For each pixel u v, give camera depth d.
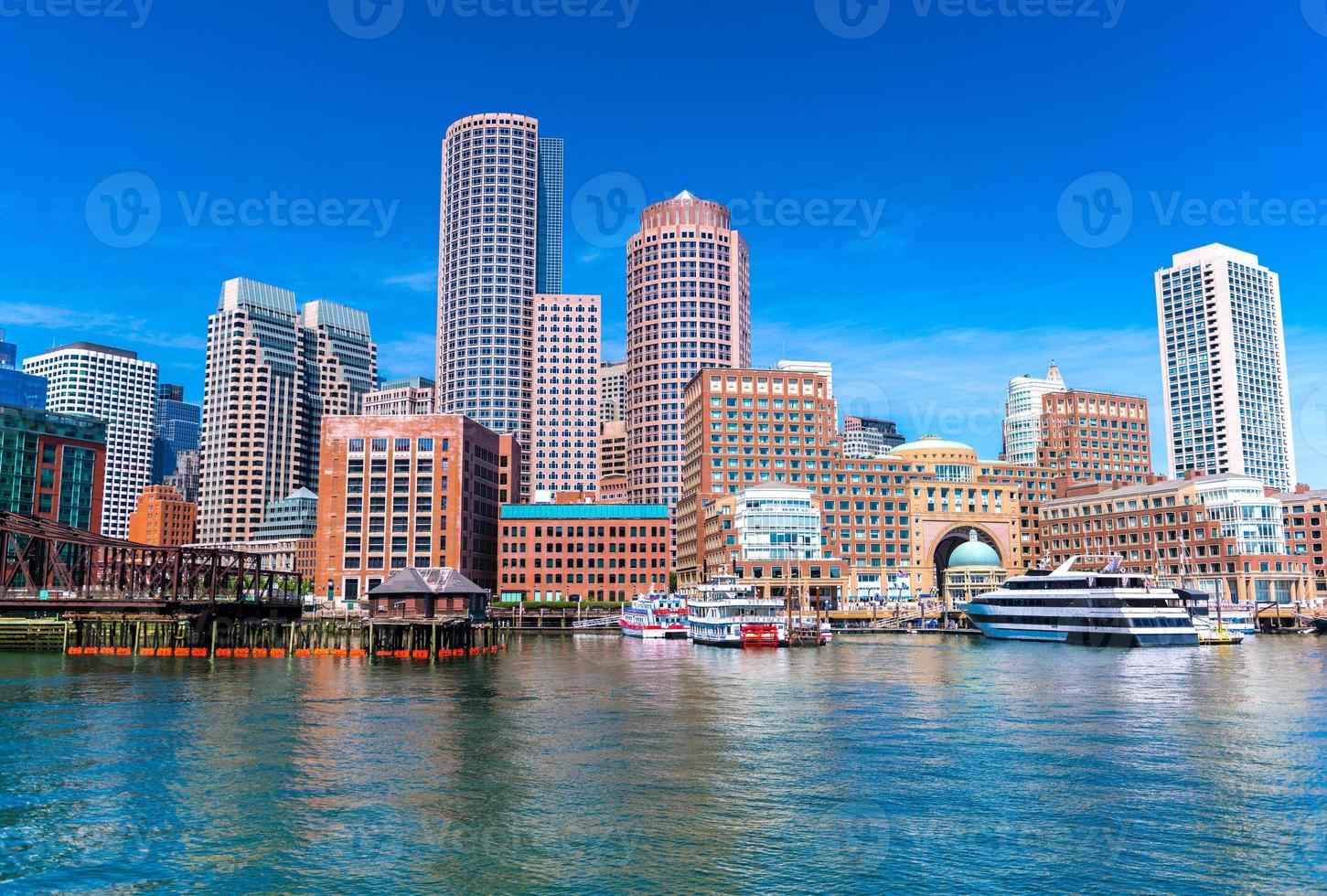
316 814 52.59
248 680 111.19
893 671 125.81
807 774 61.50
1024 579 191.88
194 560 153.00
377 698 96.44
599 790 57.62
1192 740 72.44
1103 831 49.56
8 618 150.88
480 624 167.12
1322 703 90.75
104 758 65.56
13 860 45.25
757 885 42.62
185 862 45.19
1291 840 47.91
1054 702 93.12
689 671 126.69
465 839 48.41
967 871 44.16
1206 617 194.00
